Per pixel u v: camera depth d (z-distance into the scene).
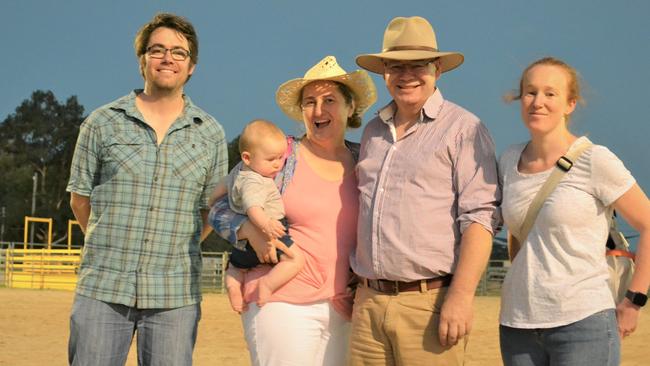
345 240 5.82
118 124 5.96
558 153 5.08
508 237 5.45
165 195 5.95
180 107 6.13
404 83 5.55
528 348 5.02
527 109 5.08
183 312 5.98
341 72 5.95
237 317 19.17
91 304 5.84
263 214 5.61
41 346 14.27
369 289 5.57
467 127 5.44
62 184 91.62
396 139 5.62
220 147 6.25
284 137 5.85
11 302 21.55
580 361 4.82
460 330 5.22
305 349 5.67
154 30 5.97
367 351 5.55
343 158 6.07
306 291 5.70
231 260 5.94
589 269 4.90
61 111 99.12
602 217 4.97
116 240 5.88
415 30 5.65
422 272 5.37
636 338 15.20
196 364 12.82
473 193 5.34
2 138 97.62
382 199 5.49
